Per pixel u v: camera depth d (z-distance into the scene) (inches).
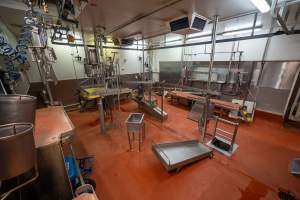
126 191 73.0
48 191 47.7
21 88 109.6
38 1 102.7
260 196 70.1
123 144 115.0
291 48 142.4
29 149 28.2
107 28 147.9
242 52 173.9
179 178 80.9
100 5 84.4
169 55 276.4
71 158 66.9
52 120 59.2
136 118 114.0
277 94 159.8
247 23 140.9
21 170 27.5
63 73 191.8
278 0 78.5
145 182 78.4
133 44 255.4
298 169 85.5
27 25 75.8
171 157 87.6
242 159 96.7
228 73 184.5
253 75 172.2
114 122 157.4
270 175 83.0
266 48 154.3
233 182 78.3
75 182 58.9
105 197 69.9
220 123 156.2
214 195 70.7
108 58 236.2
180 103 226.8
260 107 174.9
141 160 96.0
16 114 36.5
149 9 91.0
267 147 110.4
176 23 111.1
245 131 136.8
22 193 43.8
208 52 211.5
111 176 82.5
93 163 93.0
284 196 69.2
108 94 148.0
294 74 145.2
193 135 130.0
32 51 83.8
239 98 182.1
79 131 137.3
